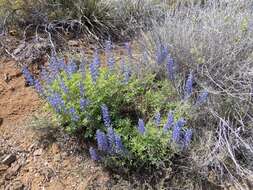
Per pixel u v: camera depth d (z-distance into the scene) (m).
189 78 0.97
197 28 1.13
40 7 1.28
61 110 0.94
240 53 1.09
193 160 0.94
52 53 1.12
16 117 1.02
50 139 0.98
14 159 0.95
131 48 1.22
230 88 1.04
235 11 1.25
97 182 0.91
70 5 1.31
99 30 1.29
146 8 1.37
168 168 0.91
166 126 0.90
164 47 1.07
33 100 1.06
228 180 0.93
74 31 1.27
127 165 0.92
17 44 1.19
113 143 0.89
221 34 1.09
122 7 1.36
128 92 0.99
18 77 1.10
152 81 1.04
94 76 0.95
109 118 0.94
